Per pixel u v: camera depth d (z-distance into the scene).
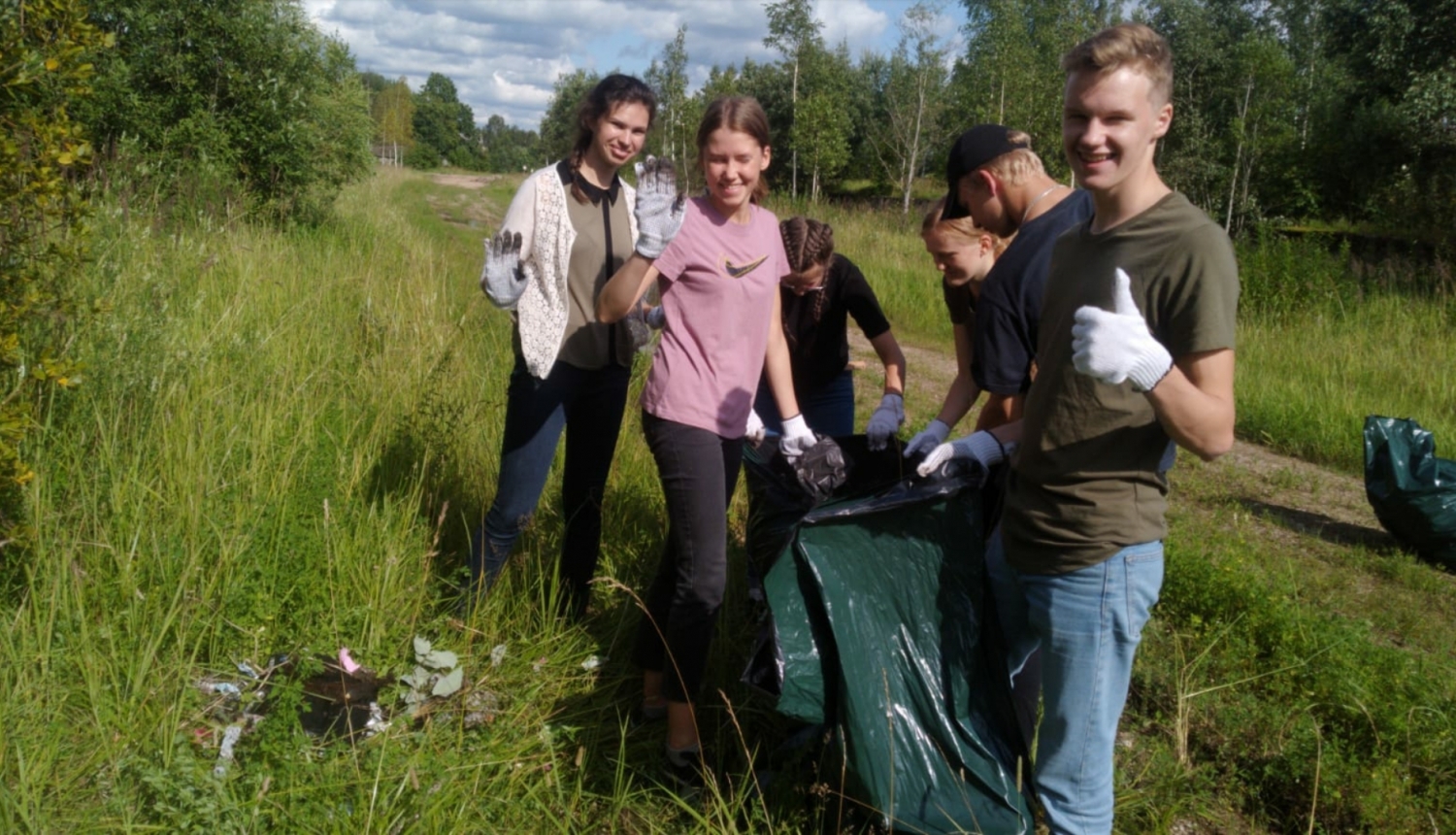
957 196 3.51
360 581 4.02
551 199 3.79
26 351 4.10
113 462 4.07
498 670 3.77
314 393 5.48
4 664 3.19
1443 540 5.96
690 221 3.17
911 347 12.85
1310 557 6.07
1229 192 29.45
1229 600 4.64
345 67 15.18
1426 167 24.16
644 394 3.33
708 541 3.22
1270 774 3.55
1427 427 8.86
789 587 2.96
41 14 3.53
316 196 14.03
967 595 3.03
